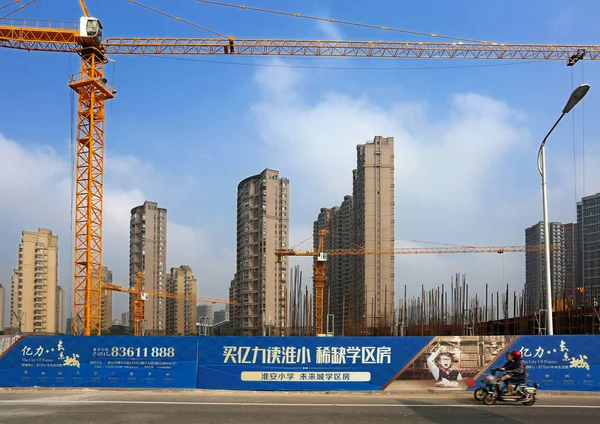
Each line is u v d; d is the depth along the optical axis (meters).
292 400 15.77
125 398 16.12
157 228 142.62
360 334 59.62
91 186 55.78
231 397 16.48
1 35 57.09
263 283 121.19
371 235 98.56
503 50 67.56
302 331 57.28
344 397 16.59
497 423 11.99
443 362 17.72
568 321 43.59
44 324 110.38
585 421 12.28
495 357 17.73
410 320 59.00
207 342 18.17
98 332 54.31
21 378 18.25
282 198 126.12
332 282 121.69
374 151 100.75
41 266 111.56
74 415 12.94
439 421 12.20
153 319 138.62
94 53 57.62
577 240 91.50
